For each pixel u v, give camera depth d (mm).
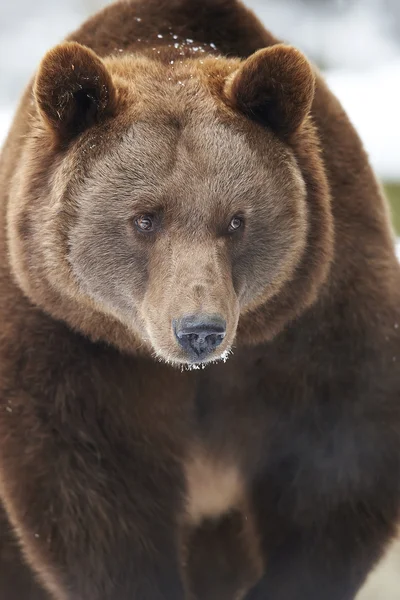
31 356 9312
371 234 9719
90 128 8828
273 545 10312
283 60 8773
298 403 9836
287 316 9359
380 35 34719
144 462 9742
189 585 10992
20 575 10617
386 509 9922
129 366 9516
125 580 9680
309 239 9188
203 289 8203
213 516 10719
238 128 8836
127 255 8766
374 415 9680
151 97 8898
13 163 9672
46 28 35875
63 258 8867
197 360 8172
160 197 8570
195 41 10156
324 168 9562
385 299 9625
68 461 9328
